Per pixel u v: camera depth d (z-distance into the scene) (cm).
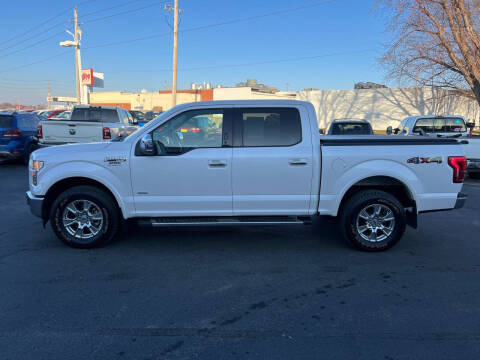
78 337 317
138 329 329
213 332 325
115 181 505
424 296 395
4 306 368
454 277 443
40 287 411
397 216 516
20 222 662
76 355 292
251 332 326
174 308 367
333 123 1416
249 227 646
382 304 377
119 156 503
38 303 375
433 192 521
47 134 1184
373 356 293
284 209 516
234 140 507
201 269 464
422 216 729
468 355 295
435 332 327
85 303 376
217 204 511
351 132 1385
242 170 504
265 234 607
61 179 507
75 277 438
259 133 509
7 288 407
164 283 423
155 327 333
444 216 729
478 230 634
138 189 508
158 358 290
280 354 295
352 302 381
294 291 405
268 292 403
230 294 398
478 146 1136
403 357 292
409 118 1501
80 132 1186
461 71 1819
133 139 510
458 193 529
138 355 293
